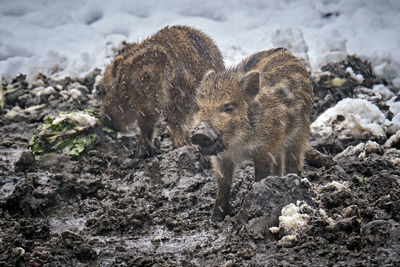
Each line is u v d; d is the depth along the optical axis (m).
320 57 22.36
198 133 12.25
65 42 25.33
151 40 18.67
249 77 13.07
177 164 16.00
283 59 14.96
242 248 11.61
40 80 22.77
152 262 11.39
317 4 26.64
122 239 12.78
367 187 13.84
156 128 19.58
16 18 26.94
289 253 11.24
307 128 15.12
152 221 13.52
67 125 17.89
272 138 13.61
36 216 13.92
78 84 22.19
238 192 14.62
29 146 17.81
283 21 25.64
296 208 12.07
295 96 14.34
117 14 27.45
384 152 15.97
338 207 12.88
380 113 17.72
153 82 17.89
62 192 14.59
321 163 15.78
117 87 18.55
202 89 13.27
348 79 20.62
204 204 14.27
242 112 12.99
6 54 24.27
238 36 24.66
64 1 29.09
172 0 28.12
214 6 27.38
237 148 13.36
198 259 11.55
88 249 11.68
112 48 24.56
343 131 17.33
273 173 14.62
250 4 27.22
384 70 21.62
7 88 22.30
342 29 24.56
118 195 14.84
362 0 26.17
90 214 14.14
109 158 17.34
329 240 11.54
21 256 11.43
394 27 24.50
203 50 17.69
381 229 11.43
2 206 13.92
